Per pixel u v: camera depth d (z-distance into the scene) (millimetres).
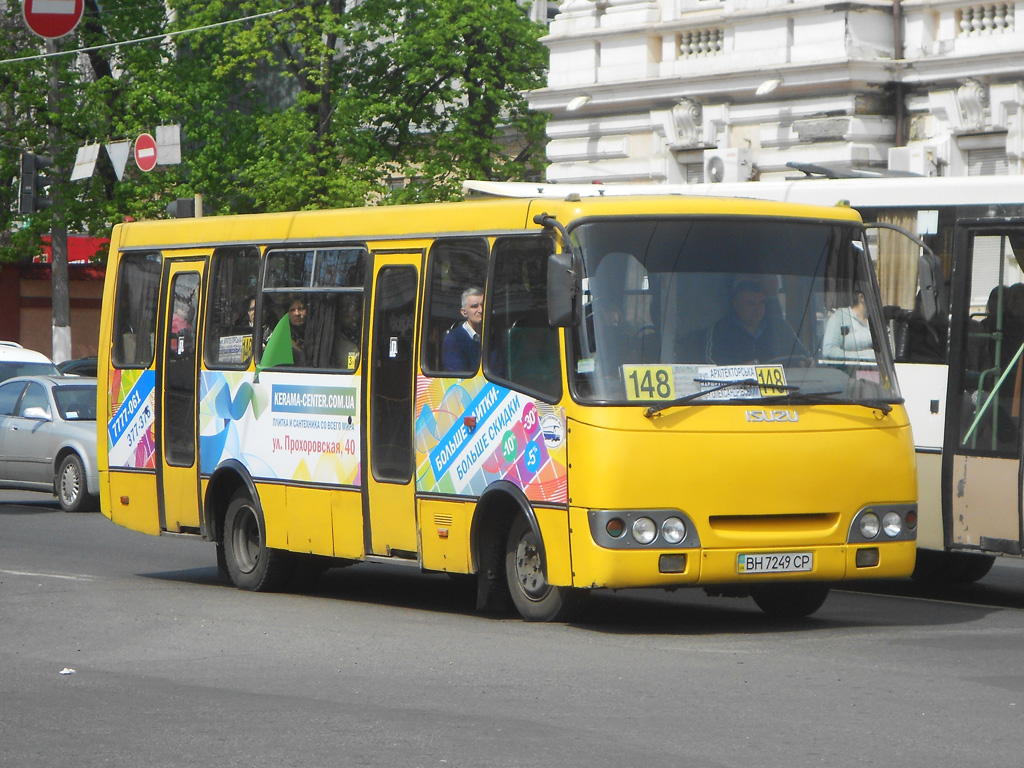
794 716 10477
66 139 57250
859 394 14602
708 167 38594
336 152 51969
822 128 36562
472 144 52781
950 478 17188
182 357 19203
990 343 16969
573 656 13000
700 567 13852
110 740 9984
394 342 16234
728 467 13922
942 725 10180
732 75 38281
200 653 13414
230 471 18375
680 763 9172
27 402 30469
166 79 55781
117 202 56594
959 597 18188
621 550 13719
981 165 35344
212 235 18984
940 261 17734
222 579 19062
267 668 12633
